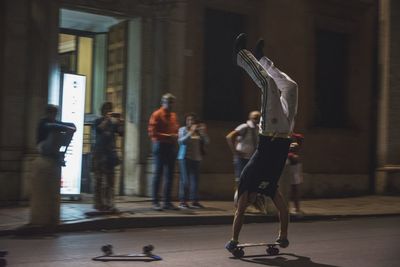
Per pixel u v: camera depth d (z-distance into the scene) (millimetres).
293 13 13969
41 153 8578
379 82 15422
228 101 13250
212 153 12711
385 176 15188
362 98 15383
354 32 15305
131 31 12164
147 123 12070
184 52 12359
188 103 12430
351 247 7605
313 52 14344
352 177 15039
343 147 14930
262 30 13531
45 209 8477
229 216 10172
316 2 14359
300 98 14031
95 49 12797
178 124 12156
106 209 9664
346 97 15312
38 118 10672
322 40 14875
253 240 8180
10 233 8227
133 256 6570
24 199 10586
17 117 10578
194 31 12531
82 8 11250
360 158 15312
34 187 8477
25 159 10547
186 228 9422
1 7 10508
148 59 12086
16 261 6352
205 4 12719
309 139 14211
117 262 6328
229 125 13016
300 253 7105
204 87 12844
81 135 11180
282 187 10047
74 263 6254
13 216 9305
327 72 14977
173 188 12039
